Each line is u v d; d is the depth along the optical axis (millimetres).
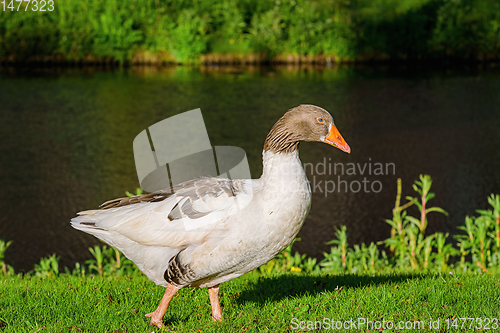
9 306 4777
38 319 4461
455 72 27562
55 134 16625
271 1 31969
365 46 31422
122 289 5430
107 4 30266
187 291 5457
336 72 27953
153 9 30750
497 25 31375
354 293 5172
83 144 15672
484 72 27375
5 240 9922
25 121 18031
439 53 31625
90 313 4656
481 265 7152
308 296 5152
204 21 30766
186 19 30781
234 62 30734
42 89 22891
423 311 4586
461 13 31422
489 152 14906
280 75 26766
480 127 17438
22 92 22250
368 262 7668
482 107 20000
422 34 31547
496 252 7398
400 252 7805
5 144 15656
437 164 13984
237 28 31062
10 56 29219
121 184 12555
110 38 29812
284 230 4008
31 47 29297
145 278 6270
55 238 10023
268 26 30906
